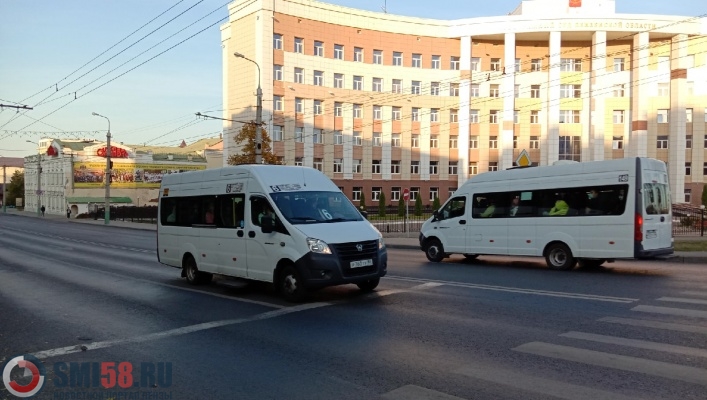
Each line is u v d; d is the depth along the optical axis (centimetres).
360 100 5272
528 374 546
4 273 1592
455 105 5544
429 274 1331
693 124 5194
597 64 5162
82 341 757
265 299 1034
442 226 1664
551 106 5253
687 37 5103
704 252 1667
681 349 619
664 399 471
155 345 720
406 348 656
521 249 1484
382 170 5397
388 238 2825
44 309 1007
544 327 741
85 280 1393
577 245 1377
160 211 1393
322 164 5147
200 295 1112
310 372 579
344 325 792
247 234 1082
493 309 872
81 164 6750
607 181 1341
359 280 970
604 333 700
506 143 5362
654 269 1386
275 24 4828
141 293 1163
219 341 729
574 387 505
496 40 5519
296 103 4991
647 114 5191
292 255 976
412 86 5453
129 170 7006
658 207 1347
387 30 5344
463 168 5488
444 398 489
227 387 543
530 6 5291
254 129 3678
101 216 6406
